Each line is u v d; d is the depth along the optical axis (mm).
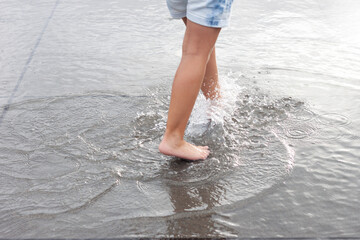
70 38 2812
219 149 1645
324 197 1363
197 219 1270
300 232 1217
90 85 2164
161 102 1993
